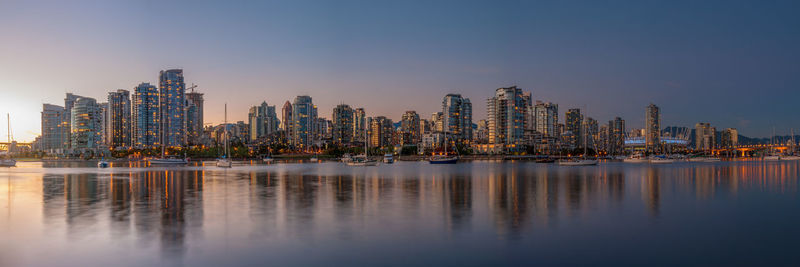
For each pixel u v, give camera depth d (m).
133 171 141.12
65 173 127.50
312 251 30.12
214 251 30.12
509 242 32.59
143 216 43.16
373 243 32.25
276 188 73.25
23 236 34.38
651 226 38.56
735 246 31.98
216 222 40.00
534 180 93.56
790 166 181.25
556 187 75.00
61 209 47.97
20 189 71.44
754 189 71.50
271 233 35.47
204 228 37.31
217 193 64.81
